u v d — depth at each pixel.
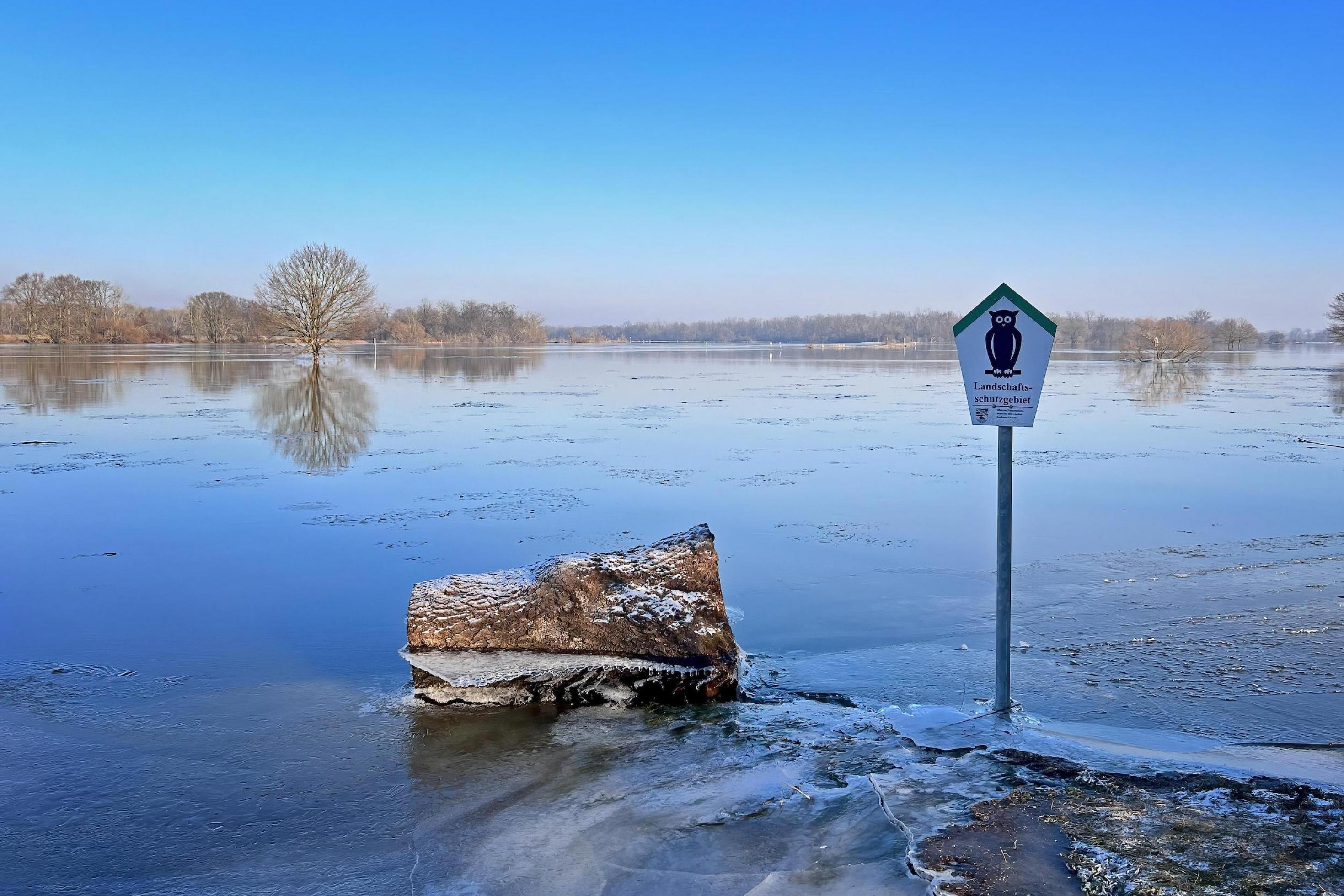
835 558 9.35
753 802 4.18
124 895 3.63
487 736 5.16
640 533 10.52
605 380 46.25
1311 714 5.19
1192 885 3.20
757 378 49.81
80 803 4.38
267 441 19.52
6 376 42.94
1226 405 30.20
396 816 4.24
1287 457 16.97
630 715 5.46
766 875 3.54
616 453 17.67
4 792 4.49
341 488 13.56
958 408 29.05
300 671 6.26
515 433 21.31
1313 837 3.55
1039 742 4.71
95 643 6.85
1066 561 9.14
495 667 5.69
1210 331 127.31
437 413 26.75
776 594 8.08
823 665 6.28
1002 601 5.14
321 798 4.43
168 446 18.69
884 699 5.61
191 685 5.99
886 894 3.30
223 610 7.67
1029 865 3.40
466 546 9.91
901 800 4.04
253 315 114.75
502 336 154.12
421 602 5.98
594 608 5.85
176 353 76.50
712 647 5.68
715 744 4.96
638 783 4.48
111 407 27.95
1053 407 29.78
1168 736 4.91
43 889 3.67
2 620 7.39
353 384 40.69
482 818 4.20
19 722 5.37
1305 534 10.33
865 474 14.95
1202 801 3.92
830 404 30.67
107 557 9.50
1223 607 7.43
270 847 3.98
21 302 110.38
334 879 3.72
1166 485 13.81
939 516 11.47
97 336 104.94
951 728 5.00
